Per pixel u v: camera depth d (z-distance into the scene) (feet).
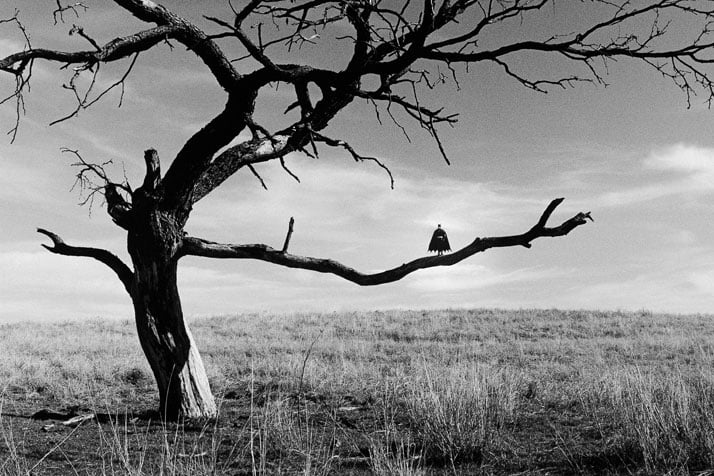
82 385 44.21
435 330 93.09
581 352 73.15
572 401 33.47
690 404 25.00
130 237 31.45
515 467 20.53
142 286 31.32
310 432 25.34
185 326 31.89
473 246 28.58
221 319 104.42
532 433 26.03
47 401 38.99
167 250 31.17
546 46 29.07
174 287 31.60
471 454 21.94
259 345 74.49
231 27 27.89
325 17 27.73
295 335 87.92
